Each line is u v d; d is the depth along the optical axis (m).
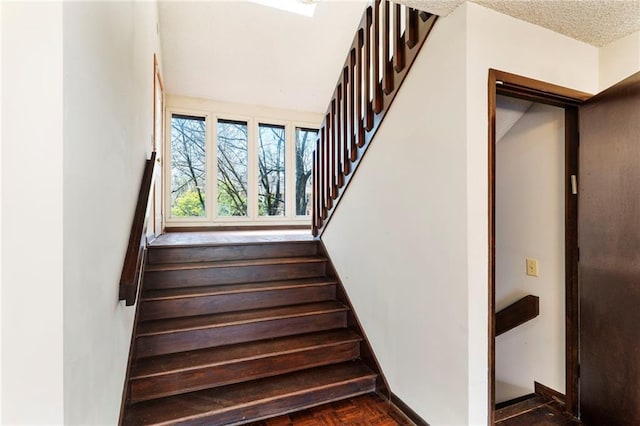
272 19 4.10
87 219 1.03
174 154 5.01
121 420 1.58
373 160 2.27
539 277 2.13
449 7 1.54
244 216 5.44
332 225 3.02
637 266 1.58
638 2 1.48
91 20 1.07
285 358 2.21
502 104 2.14
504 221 2.36
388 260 2.11
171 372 1.93
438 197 1.67
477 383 1.52
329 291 2.84
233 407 1.85
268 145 5.64
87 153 1.03
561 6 1.52
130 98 1.80
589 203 1.82
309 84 5.20
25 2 0.82
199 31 4.11
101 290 1.19
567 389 1.94
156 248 2.83
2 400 0.80
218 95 5.14
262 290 2.63
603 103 1.73
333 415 1.96
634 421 1.58
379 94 2.17
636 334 1.58
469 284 1.50
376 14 2.17
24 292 0.81
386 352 2.13
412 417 1.88
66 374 0.86
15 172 0.81
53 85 0.83
